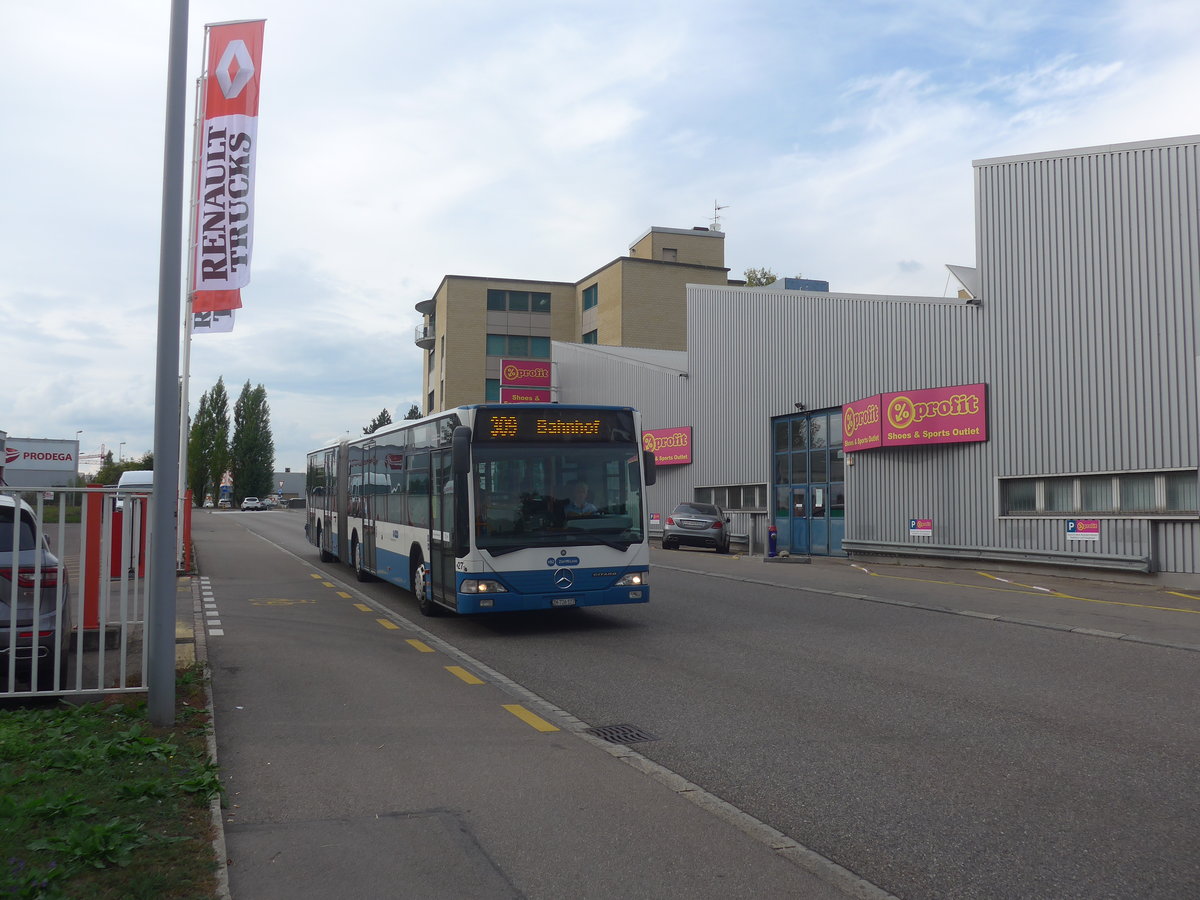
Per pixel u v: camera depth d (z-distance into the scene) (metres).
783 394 29.61
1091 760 6.56
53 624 7.89
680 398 35.69
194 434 94.81
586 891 4.38
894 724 7.62
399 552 15.85
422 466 14.46
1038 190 20.75
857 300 26.22
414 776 6.15
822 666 10.16
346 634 12.48
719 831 5.15
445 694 8.76
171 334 7.19
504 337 61.94
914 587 18.16
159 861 4.45
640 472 12.95
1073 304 20.00
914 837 5.12
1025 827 5.26
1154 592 17.06
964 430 22.11
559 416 12.66
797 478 29.12
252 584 19.05
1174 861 4.75
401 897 4.30
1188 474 17.91
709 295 33.91
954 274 24.97
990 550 21.34
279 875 4.52
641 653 11.10
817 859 4.76
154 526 7.18
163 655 7.12
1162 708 8.12
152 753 6.20
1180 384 18.20
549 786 5.95
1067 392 20.05
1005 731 7.37
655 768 6.35
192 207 19.53
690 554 29.17
